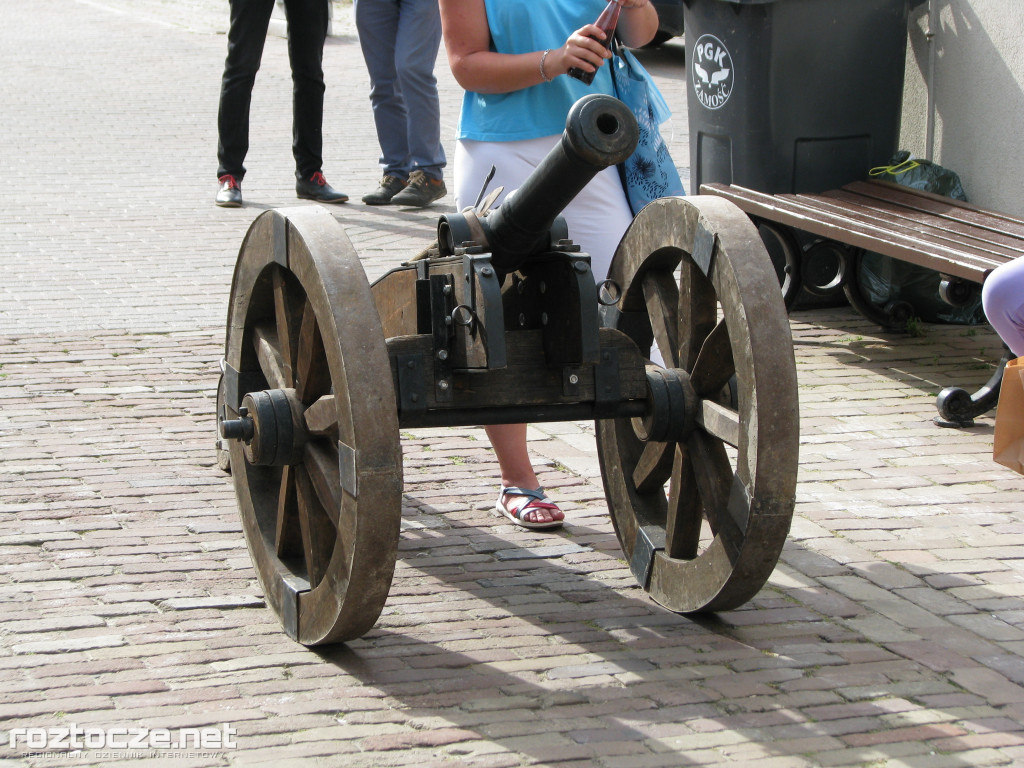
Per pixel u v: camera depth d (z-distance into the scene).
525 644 3.27
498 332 2.94
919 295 6.61
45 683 2.97
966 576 3.76
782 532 2.97
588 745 2.76
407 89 9.04
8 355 5.83
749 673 3.13
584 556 3.91
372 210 9.20
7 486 4.31
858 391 5.62
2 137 11.29
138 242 8.06
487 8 3.87
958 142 6.74
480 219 3.15
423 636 3.31
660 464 3.51
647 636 3.34
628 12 3.98
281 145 11.45
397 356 3.05
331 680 3.04
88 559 3.74
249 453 3.19
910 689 3.07
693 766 2.68
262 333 3.47
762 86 6.45
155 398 5.35
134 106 12.95
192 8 21.59
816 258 6.93
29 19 19.80
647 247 3.43
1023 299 3.73
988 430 5.13
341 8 20.98
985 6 6.45
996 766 2.71
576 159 2.80
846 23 6.37
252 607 3.48
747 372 2.96
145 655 3.15
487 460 4.78
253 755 2.68
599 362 3.10
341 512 2.87
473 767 2.65
